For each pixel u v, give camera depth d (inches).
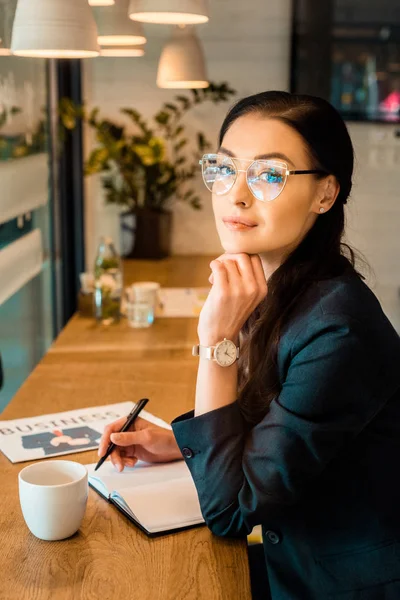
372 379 46.3
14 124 111.5
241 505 46.8
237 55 166.7
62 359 90.4
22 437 65.2
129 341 99.0
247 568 45.7
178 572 45.1
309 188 49.3
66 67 158.1
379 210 175.0
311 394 45.6
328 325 46.1
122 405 73.8
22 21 63.9
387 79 168.4
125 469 58.4
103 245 108.7
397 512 47.8
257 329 50.7
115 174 167.8
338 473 47.7
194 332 104.0
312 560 47.9
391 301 178.1
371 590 46.6
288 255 51.5
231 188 49.3
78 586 43.3
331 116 49.6
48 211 140.6
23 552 46.9
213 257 164.2
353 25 165.8
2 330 108.0
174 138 167.3
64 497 47.5
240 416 49.8
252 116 49.4
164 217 158.9
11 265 108.6
